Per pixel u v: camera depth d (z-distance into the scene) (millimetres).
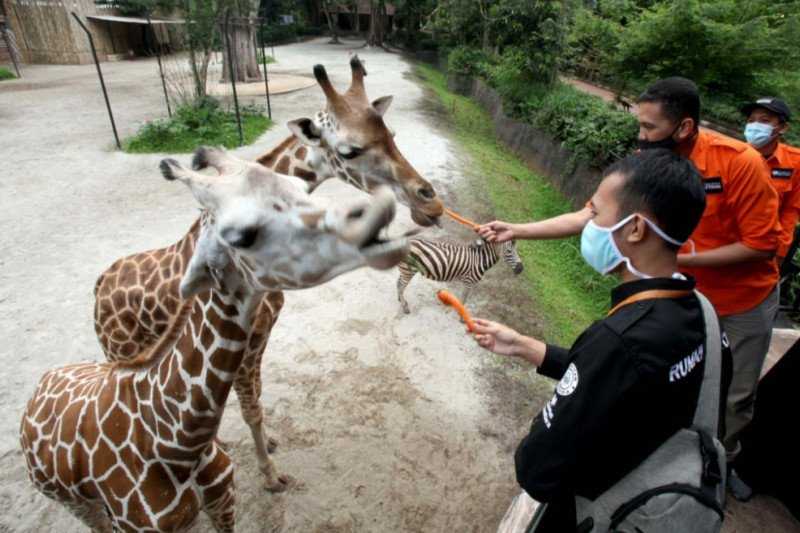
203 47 10352
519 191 8484
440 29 21875
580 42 12469
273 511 2814
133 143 8883
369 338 4375
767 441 2693
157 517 1622
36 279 4816
